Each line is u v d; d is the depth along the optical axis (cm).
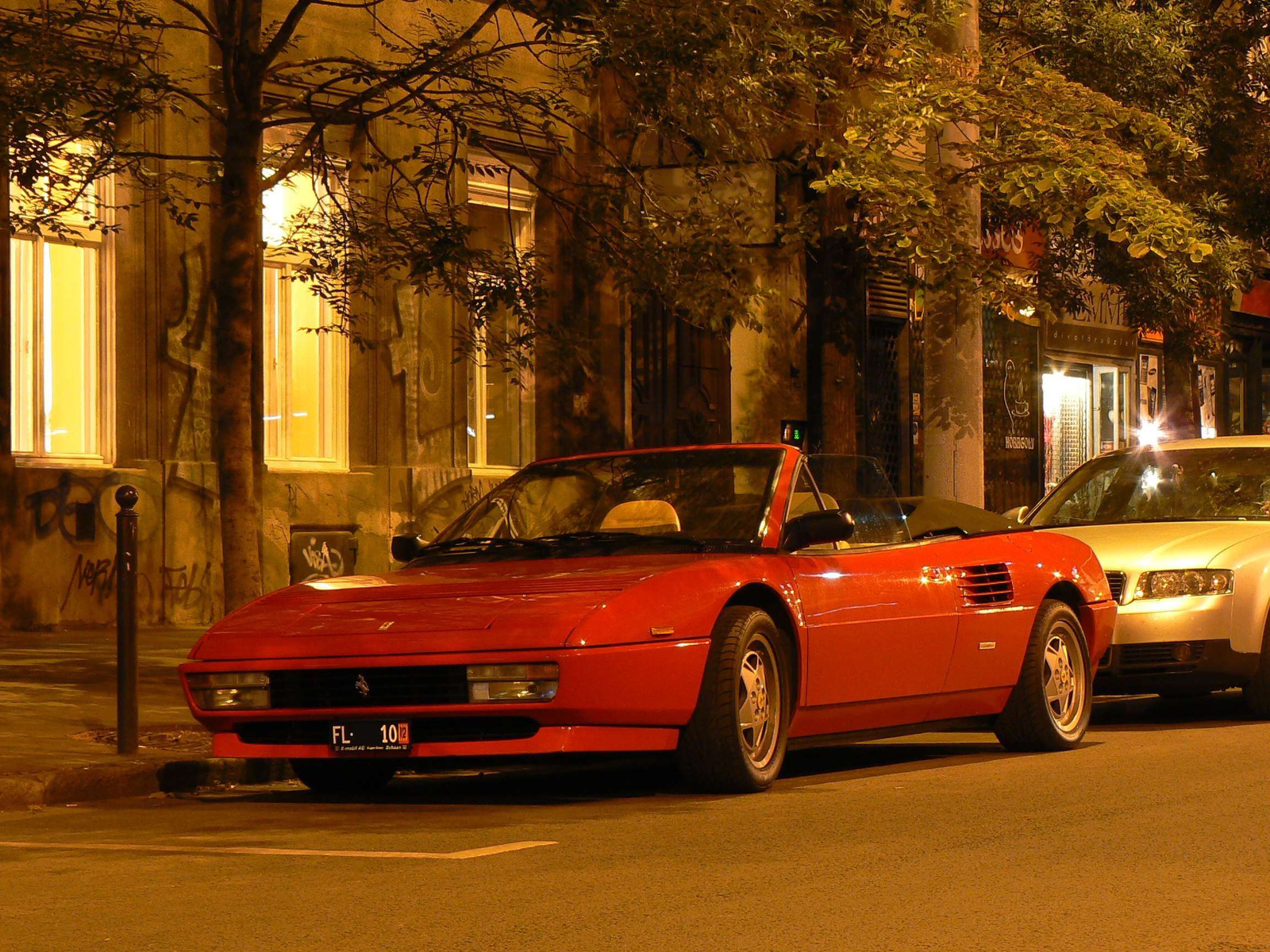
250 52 1184
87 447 1622
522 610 817
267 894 612
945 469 1631
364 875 645
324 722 840
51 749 983
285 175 1224
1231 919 561
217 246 1703
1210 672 1210
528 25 1972
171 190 1555
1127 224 1489
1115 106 1633
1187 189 2239
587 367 1406
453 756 816
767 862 664
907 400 2470
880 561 966
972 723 1104
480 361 1967
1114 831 731
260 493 1193
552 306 1994
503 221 1972
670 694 826
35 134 1262
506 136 1948
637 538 917
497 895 603
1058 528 1324
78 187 1562
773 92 1373
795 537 911
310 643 838
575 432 2025
